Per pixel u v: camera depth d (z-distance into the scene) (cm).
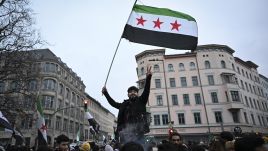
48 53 5391
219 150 471
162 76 4772
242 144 227
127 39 589
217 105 4516
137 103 418
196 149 591
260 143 223
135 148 231
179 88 4681
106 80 505
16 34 1870
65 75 5862
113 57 533
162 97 4638
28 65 1981
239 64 5428
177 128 4416
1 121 875
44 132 1067
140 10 625
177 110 4528
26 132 4378
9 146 990
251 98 5325
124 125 395
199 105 4541
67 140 529
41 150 534
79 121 6706
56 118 5150
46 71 5097
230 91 4581
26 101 2084
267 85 6650
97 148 855
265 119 5634
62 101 5522
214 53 4875
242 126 4428
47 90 4991
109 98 490
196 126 4397
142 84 4769
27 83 1994
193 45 627
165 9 637
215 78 4694
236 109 4509
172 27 625
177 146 344
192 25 636
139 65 4950
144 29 608
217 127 4350
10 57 1856
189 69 4803
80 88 7000
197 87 4666
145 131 392
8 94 2005
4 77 1877
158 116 4519
